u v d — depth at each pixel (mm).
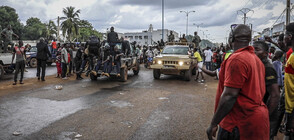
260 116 1856
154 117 4945
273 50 6949
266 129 1902
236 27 2057
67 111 5297
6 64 11438
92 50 10250
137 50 19953
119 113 5199
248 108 1859
